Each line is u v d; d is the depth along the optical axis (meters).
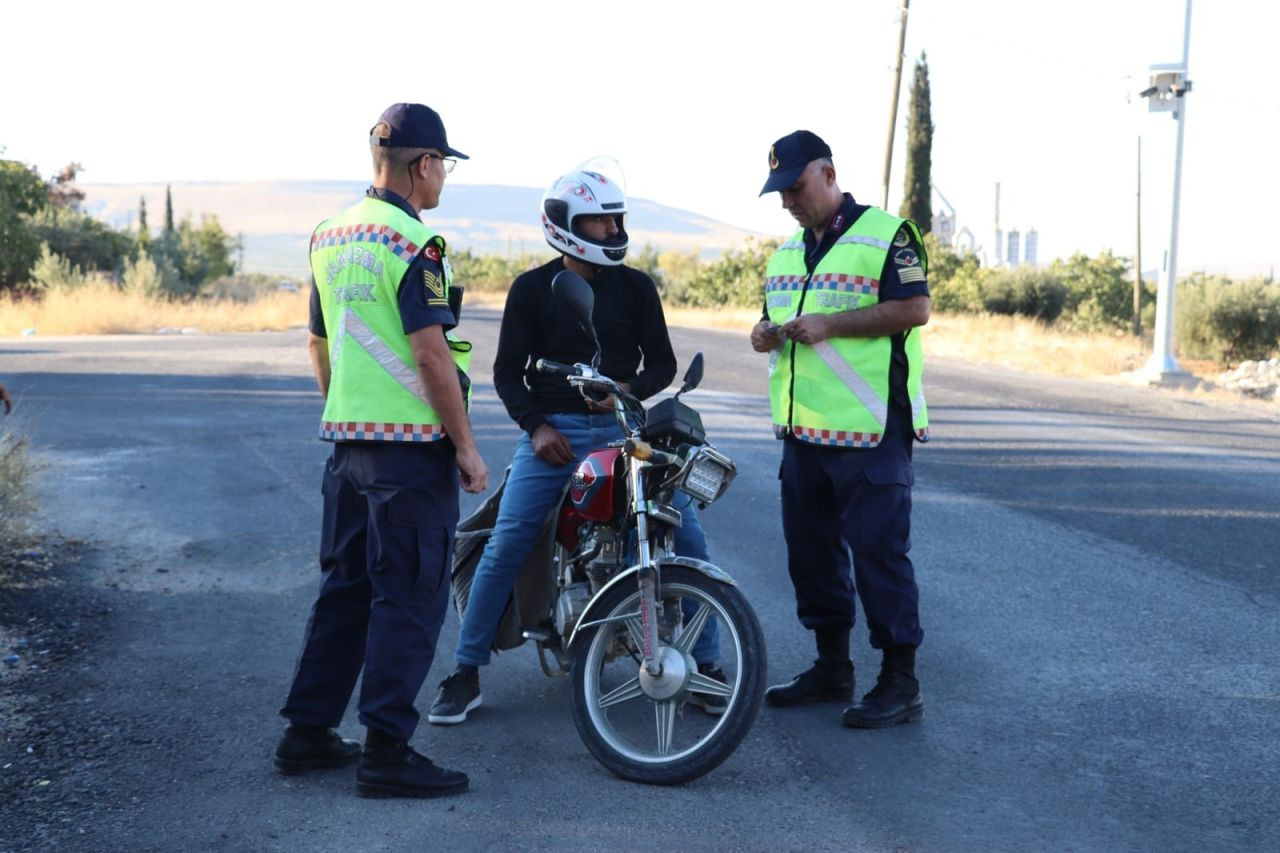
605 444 4.63
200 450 10.34
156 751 4.18
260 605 5.95
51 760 4.09
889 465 4.46
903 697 4.44
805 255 4.67
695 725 4.50
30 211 34.03
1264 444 11.05
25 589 6.09
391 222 3.91
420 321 3.81
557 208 4.55
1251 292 24.78
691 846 3.46
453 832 3.56
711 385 16.08
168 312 31.81
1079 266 45.84
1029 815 3.67
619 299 4.70
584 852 3.43
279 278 99.75
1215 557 6.81
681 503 4.66
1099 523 7.68
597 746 4.01
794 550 4.73
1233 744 4.22
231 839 3.51
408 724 3.85
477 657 4.54
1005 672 5.00
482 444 10.59
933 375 18.22
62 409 12.96
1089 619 5.71
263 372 17.47
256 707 4.61
